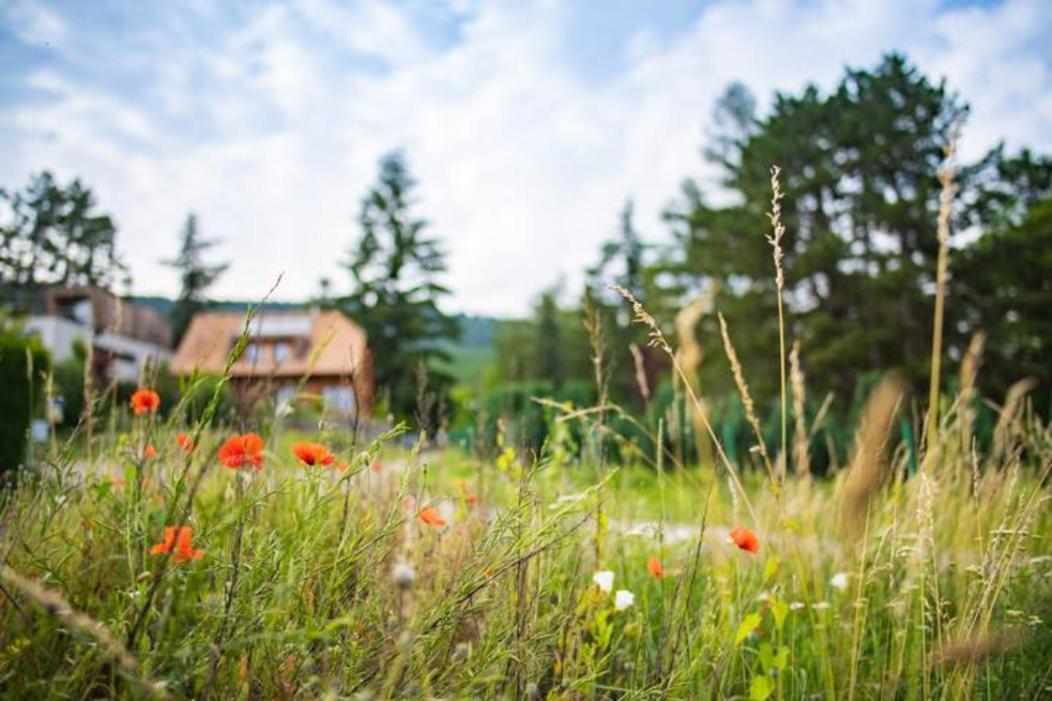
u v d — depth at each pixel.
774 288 24.31
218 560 1.36
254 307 1.21
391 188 40.56
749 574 2.49
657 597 2.50
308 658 1.23
